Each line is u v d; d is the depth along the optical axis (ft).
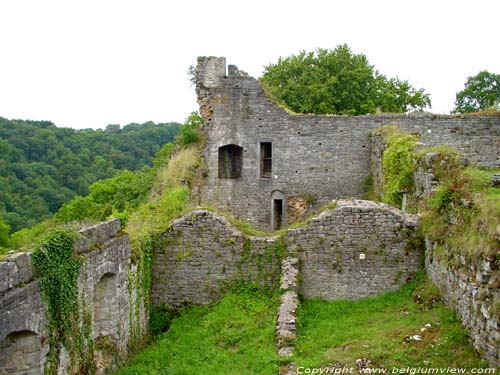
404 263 51.03
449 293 42.14
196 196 79.10
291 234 52.80
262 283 53.11
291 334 41.57
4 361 31.35
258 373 37.70
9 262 29.68
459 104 146.92
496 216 34.50
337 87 120.47
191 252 54.13
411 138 64.75
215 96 81.71
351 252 51.88
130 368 43.11
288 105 118.52
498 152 76.74
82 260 37.27
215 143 81.87
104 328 43.50
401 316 44.55
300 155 80.53
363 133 79.41
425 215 50.16
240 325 47.78
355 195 79.41
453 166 48.83
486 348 33.12
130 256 47.78
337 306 50.08
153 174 101.45
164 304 54.29
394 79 139.44
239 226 55.52
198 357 43.91
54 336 33.50
